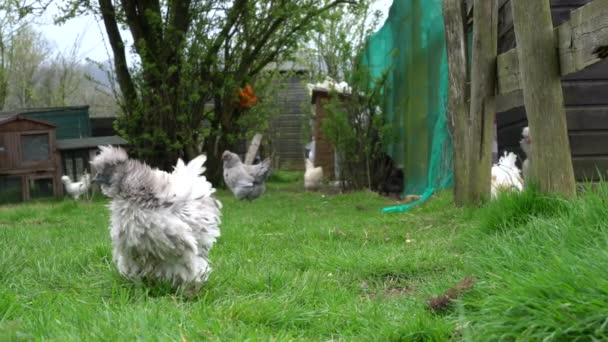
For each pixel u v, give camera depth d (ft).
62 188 22.29
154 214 6.18
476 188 10.71
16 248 8.57
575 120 11.82
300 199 19.69
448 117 13.53
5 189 21.68
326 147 26.25
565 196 7.54
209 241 6.72
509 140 14.83
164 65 22.54
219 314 5.37
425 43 15.47
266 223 12.43
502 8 13.89
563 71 7.47
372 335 4.93
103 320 4.90
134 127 23.18
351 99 20.92
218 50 23.17
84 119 26.30
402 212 13.30
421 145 15.89
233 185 19.22
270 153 36.01
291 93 37.81
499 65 10.03
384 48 19.98
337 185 23.07
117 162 6.25
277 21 23.39
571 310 4.02
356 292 7.07
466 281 5.49
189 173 6.95
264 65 24.93
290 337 4.81
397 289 7.27
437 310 5.34
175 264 6.40
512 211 7.79
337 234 10.40
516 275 4.97
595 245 5.39
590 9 6.74
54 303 5.65
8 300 5.54
